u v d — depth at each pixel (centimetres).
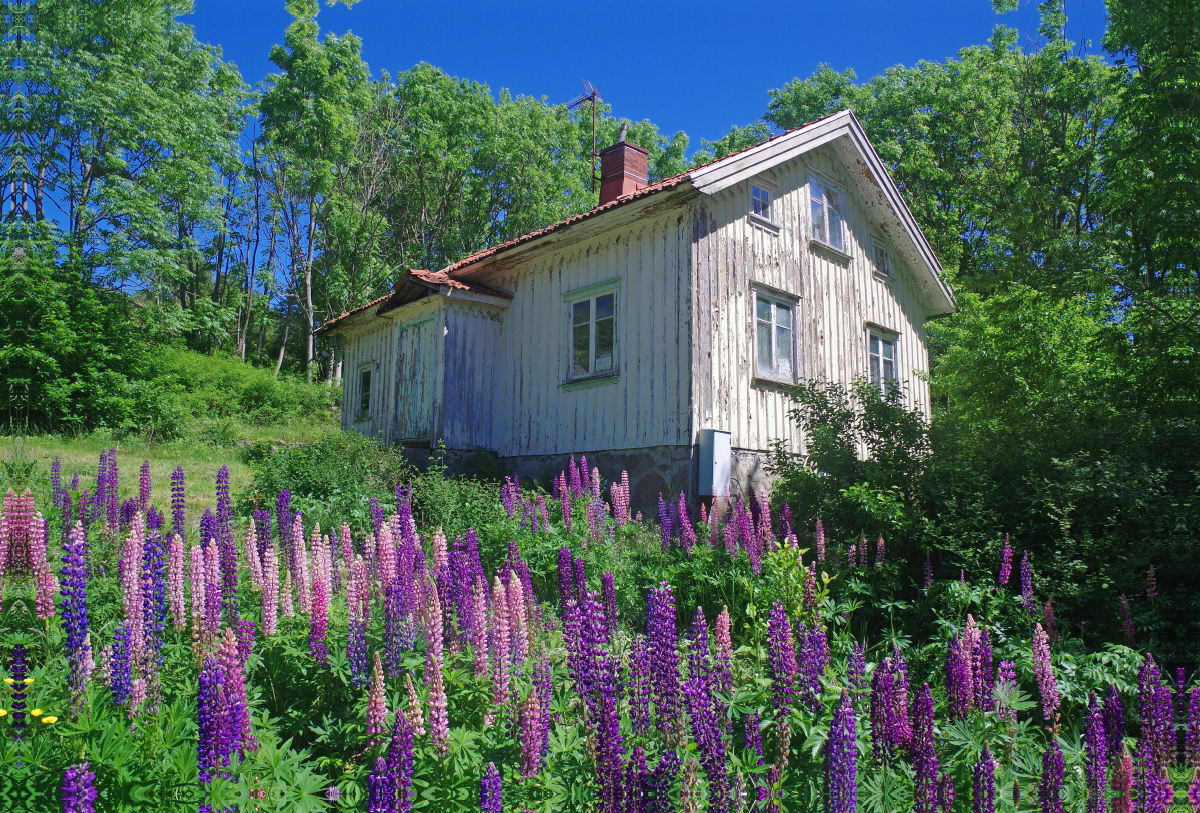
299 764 332
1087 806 308
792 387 1201
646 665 340
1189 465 647
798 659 388
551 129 3581
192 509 935
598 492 887
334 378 3162
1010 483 682
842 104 2995
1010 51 2370
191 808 267
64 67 2186
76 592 325
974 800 287
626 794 276
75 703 311
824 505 742
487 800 262
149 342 2061
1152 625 534
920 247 1514
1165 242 893
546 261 1284
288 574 408
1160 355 872
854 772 279
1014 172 2162
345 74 3169
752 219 1175
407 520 577
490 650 351
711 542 737
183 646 389
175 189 2283
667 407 1062
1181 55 859
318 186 3017
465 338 1302
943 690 469
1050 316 1034
